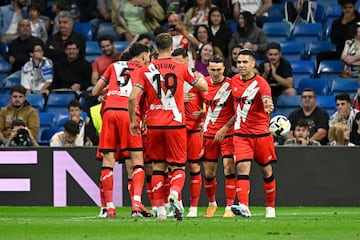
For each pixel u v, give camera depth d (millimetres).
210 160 40656
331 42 65562
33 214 44469
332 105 60031
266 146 37625
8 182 50031
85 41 64312
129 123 38812
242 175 37531
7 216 42625
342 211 45344
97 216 41750
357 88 61688
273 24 68000
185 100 39094
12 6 70188
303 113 53781
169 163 34719
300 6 68375
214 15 62750
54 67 63656
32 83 63250
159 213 35562
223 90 39906
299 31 67750
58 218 39938
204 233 29828
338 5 69375
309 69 64188
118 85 39031
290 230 31109
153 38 67000
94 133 53125
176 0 68188
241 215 37562
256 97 37219
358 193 48688
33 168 49844
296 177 48750
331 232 30281
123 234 29672
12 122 52781
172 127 34312
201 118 39750
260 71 60094
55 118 60562
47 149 49812
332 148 48750
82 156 49562
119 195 49500
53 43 65188
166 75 34406
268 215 38688
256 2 67688
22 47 65812
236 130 37688
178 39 60188
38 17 68125
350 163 48688
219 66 39656
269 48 59594
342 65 64188
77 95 61688
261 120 37531
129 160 41812
